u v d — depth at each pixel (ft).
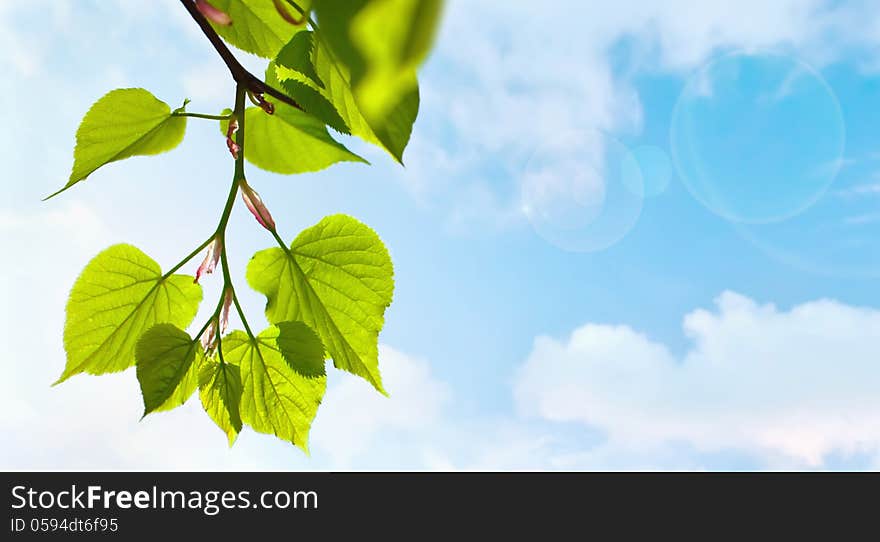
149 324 1.59
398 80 0.44
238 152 1.50
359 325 1.62
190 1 1.46
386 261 1.62
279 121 1.58
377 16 0.42
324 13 0.43
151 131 1.54
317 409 1.58
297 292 1.63
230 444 1.52
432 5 0.42
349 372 1.62
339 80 1.34
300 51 1.32
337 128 1.36
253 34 1.48
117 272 1.56
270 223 1.53
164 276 1.58
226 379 1.52
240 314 1.54
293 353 1.55
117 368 1.57
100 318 1.56
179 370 1.49
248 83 1.49
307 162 1.61
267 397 1.57
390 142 0.84
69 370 1.55
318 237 1.62
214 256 1.52
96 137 1.52
